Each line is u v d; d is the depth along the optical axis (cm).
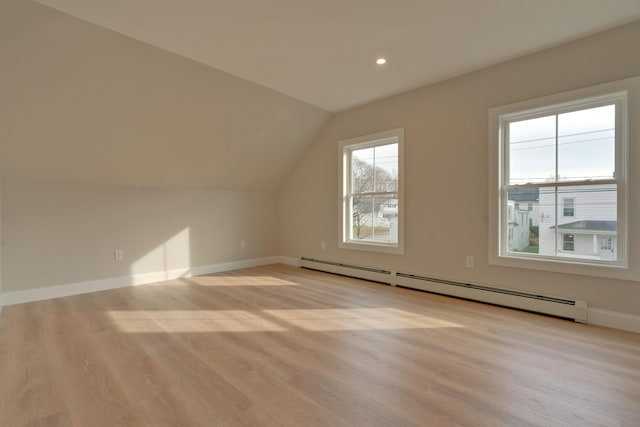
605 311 262
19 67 245
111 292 373
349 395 169
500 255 321
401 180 394
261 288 390
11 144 296
